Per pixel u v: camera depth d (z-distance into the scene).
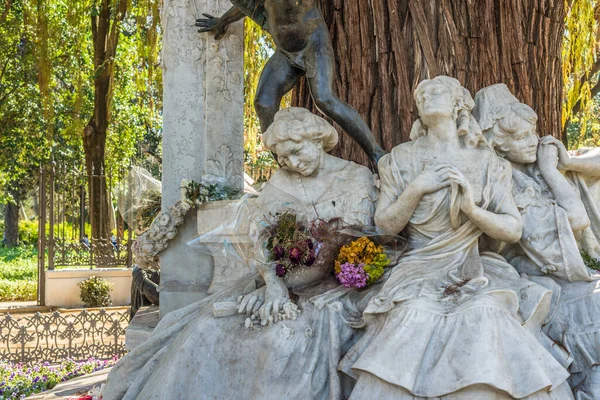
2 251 34.09
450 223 4.39
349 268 4.32
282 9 5.47
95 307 16.23
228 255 4.75
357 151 5.93
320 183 4.74
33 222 42.16
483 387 3.53
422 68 5.77
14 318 14.49
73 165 22.16
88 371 8.04
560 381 3.69
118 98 22.28
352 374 3.93
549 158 4.77
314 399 4.02
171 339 4.72
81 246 16.95
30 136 23.09
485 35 5.84
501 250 4.66
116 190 8.04
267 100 5.72
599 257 4.83
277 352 4.09
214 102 7.20
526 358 3.64
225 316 4.42
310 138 4.67
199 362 4.28
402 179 4.52
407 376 3.64
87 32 20.27
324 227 4.42
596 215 4.91
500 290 3.84
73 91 22.12
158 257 7.00
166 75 7.32
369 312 3.98
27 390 7.32
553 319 4.27
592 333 4.15
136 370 4.71
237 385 4.20
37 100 22.03
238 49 7.31
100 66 18.77
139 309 8.05
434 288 4.02
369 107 5.93
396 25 5.87
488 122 4.79
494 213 4.33
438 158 4.47
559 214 4.54
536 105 6.03
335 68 6.02
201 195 6.61
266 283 4.42
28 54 21.42
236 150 7.26
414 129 4.72
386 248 4.54
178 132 7.28
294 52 5.57
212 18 7.14
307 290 4.42
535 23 6.09
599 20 13.33
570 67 12.79
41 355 10.44
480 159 4.46
